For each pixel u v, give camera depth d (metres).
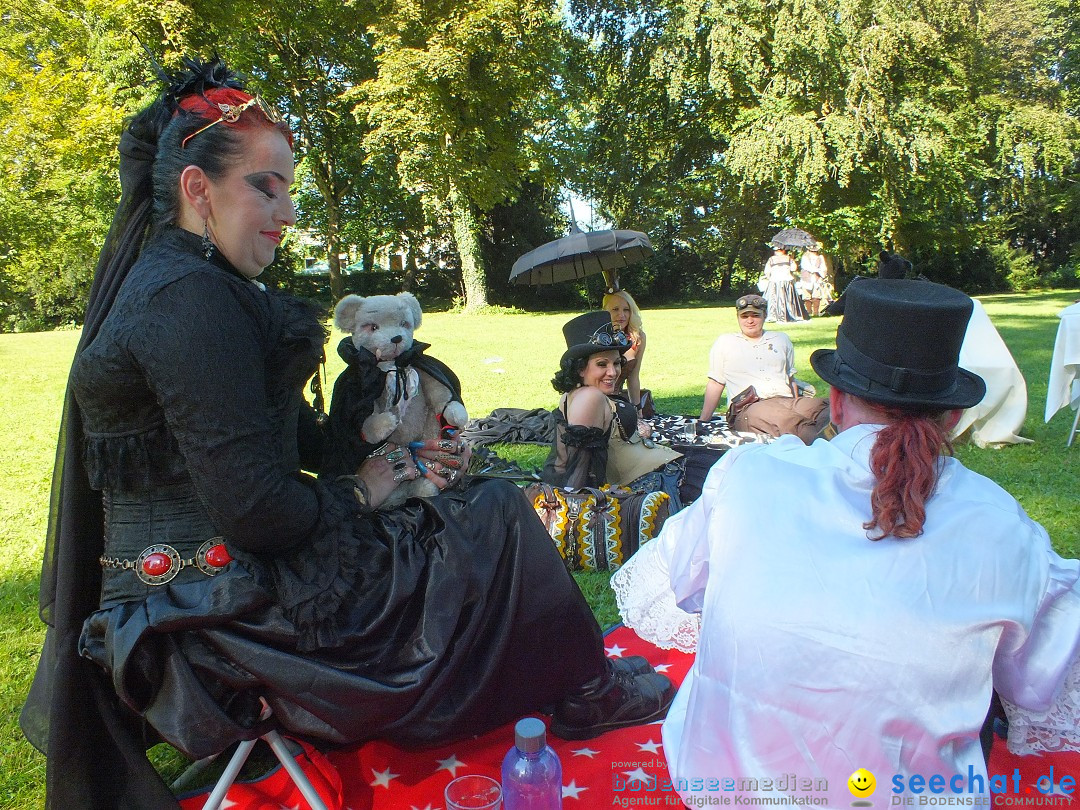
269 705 2.00
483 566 2.26
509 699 2.37
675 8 23.59
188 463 1.80
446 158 21.73
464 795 2.29
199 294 1.80
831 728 1.59
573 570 4.17
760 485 1.81
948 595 1.59
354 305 2.54
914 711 1.56
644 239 7.27
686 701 1.98
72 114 15.75
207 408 1.77
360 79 24.91
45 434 7.62
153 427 1.87
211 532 1.97
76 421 2.00
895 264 2.62
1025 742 1.86
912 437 1.68
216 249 1.99
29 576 4.28
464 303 27.00
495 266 28.44
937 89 22.77
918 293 1.76
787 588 1.67
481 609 2.23
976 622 1.57
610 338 4.42
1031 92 24.31
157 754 2.78
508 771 2.07
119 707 2.08
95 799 2.02
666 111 26.70
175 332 1.76
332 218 26.72
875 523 1.64
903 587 1.60
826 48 21.27
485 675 2.24
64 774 1.97
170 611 1.87
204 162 1.95
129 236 2.05
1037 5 24.39
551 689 2.47
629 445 4.57
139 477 1.90
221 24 19.92
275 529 1.89
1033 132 23.58
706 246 29.94
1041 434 6.68
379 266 34.69
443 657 2.14
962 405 1.69
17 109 15.62
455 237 24.92
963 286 29.48
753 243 29.16
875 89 21.64
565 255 7.00
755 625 1.67
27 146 16.36
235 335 1.83
